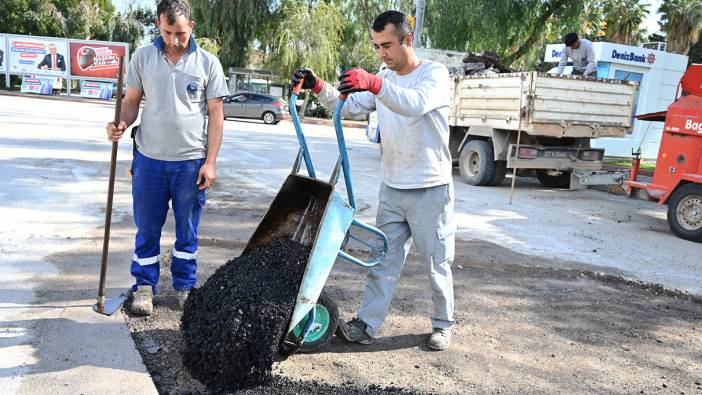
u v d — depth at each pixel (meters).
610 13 36.00
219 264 4.91
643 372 3.50
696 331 4.24
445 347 3.59
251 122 24.42
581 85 9.66
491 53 11.80
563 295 4.85
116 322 3.46
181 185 3.58
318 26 29.89
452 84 11.40
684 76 7.78
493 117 10.21
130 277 4.23
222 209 7.00
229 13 30.47
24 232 5.29
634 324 4.30
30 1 39.06
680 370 3.56
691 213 7.21
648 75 18.56
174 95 3.43
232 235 5.77
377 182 9.98
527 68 23.16
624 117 10.27
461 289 4.82
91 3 44.66
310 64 29.80
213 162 3.58
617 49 17.80
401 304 4.33
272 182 9.15
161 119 3.44
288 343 3.12
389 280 3.53
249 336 2.76
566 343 3.85
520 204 9.09
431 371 3.30
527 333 3.98
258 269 3.12
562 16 19.55
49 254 4.67
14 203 6.43
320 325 3.36
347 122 30.89
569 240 6.79
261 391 2.87
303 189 3.33
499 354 3.60
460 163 11.27
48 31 41.03
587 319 4.34
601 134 10.08
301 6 30.67
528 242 6.53
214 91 3.56
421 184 3.30
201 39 30.27
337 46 32.00
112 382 2.80
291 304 2.87
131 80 3.52
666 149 7.88
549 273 5.42
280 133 18.98
